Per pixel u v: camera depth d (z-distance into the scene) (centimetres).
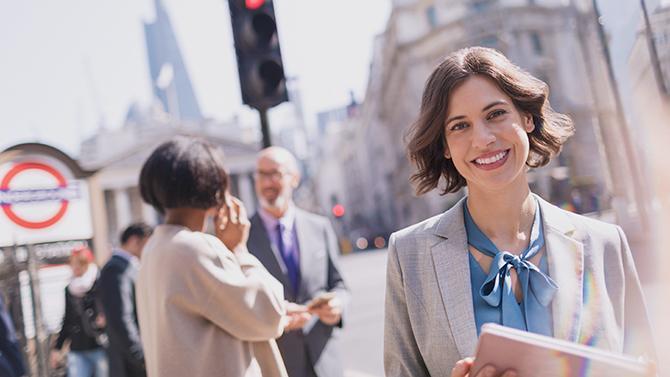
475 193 153
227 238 209
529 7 3447
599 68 1071
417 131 157
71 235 595
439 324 148
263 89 432
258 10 434
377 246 4938
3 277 538
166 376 179
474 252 153
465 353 141
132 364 384
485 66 149
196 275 185
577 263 143
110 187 6391
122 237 449
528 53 3419
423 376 160
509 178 146
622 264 151
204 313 184
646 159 569
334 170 10025
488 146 144
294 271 330
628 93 593
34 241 577
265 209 339
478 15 3594
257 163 345
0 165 571
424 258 156
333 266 345
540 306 140
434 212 4181
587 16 1097
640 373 101
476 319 145
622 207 920
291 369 305
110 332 387
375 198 7181
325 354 315
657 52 463
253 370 192
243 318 186
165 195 201
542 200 158
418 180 168
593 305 141
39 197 584
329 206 9888
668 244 614
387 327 166
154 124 6838
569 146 3166
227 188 210
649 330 150
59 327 555
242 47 434
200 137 213
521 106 154
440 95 151
